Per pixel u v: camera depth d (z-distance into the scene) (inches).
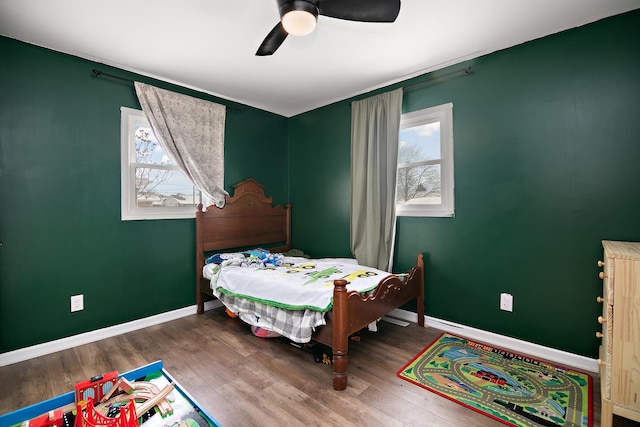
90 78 105.0
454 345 100.2
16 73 91.5
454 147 110.5
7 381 81.0
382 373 83.6
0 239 89.0
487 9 79.7
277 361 90.4
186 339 105.4
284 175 168.4
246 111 150.2
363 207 131.0
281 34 70.9
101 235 107.1
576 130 87.4
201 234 129.2
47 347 95.7
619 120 81.5
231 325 117.6
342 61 107.7
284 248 162.1
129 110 113.5
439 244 114.9
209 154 132.3
